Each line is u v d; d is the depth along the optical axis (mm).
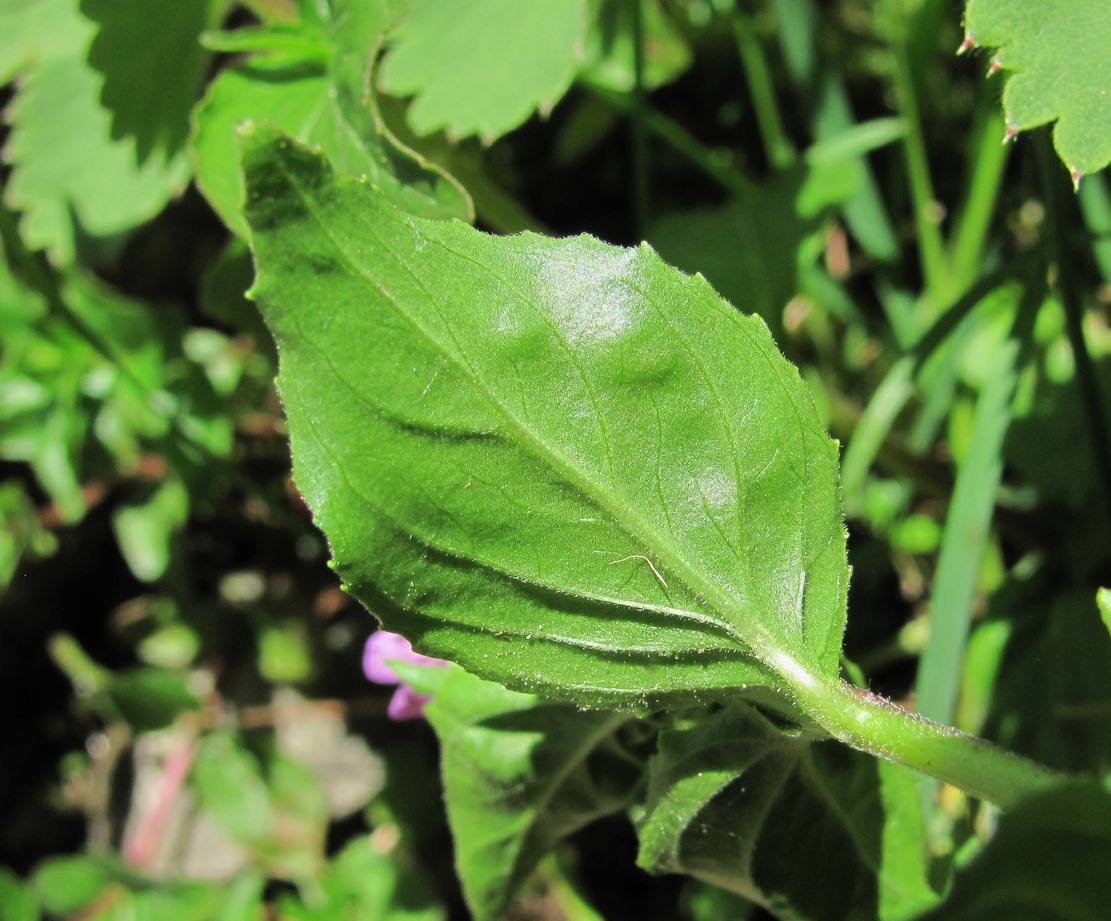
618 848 237
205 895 242
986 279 184
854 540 233
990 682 188
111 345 243
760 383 119
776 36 271
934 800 161
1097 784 101
